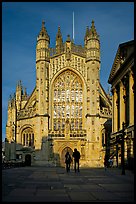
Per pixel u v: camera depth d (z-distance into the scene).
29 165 102.25
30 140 107.00
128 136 61.88
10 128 109.75
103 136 104.00
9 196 18.48
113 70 81.94
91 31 107.25
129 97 65.56
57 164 101.38
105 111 106.19
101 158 101.19
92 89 104.62
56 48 107.81
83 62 107.06
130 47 67.31
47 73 105.62
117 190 22.34
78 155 49.19
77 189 22.86
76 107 105.81
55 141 102.94
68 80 107.00
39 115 103.19
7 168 66.06
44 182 29.00
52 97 106.38
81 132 103.75
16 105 116.62
